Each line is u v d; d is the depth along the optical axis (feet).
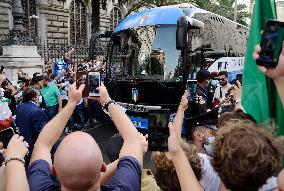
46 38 92.32
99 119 41.39
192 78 31.63
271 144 5.21
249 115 7.38
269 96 7.33
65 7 96.73
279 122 7.22
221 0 150.71
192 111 24.53
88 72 9.44
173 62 30.17
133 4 110.32
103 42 90.74
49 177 6.25
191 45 31.14
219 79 28.66
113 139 11.59
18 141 6.23
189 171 5.81
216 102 28.58
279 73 5.15
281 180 4.58
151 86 30.50
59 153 5.24
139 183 6.19
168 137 6.01
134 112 30.86
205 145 11.99
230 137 5.29
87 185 5.18
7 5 81.00
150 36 31.42
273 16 7.39
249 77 7.52
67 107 7.16
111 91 33.40
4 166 5.91
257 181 5.09
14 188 5.45
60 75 36.83
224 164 5.19
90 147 5.27
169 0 100.01
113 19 114.93
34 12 90.53
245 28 51.13
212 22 37.52
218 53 39.04
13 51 61.36
